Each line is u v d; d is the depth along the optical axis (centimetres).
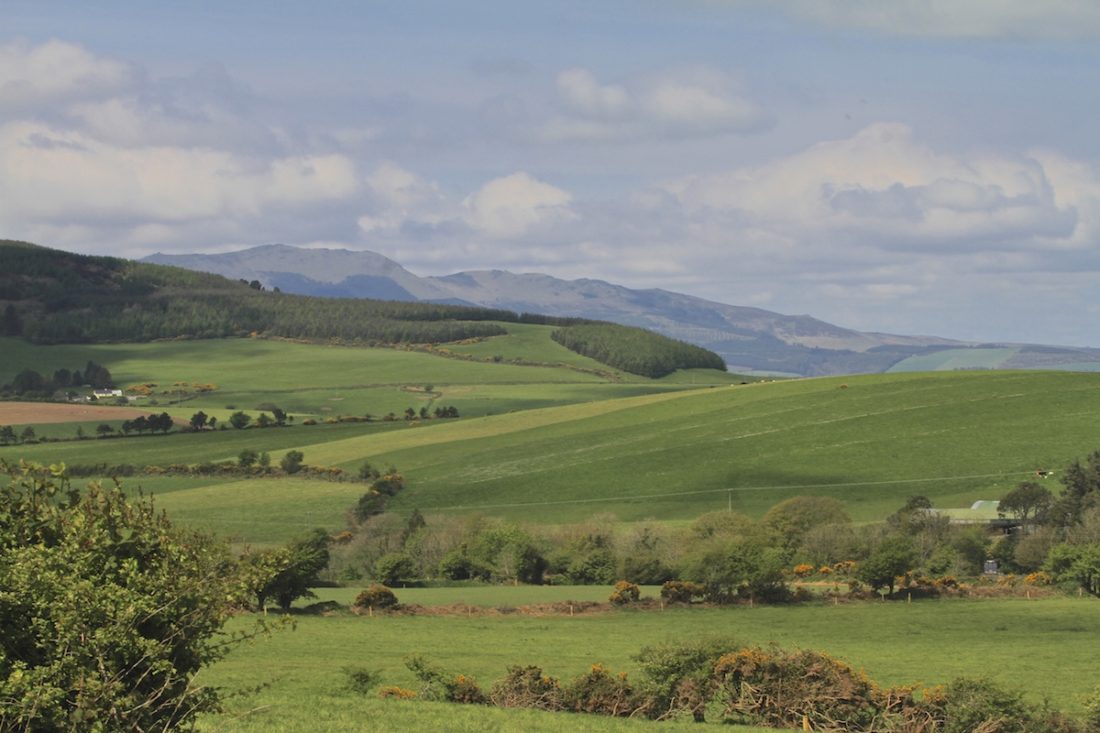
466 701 4975
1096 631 8806
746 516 13875
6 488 2219
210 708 2219
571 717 4616
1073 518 13275
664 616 9512
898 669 6981
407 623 8906
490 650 7525
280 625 2311
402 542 13050
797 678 4725
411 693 4984
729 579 10150
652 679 4962
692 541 12862
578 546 12512
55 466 2264
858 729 4531
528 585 11612
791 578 12138
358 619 9038
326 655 6950
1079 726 4481
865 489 16150
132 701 2073
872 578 10450
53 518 2205
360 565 12462
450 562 12144
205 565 2236
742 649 4991
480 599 10281
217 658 2239
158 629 2159
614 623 9144
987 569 12406
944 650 7894
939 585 10775
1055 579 11200
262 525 14638
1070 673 6894
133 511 2256
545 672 6419
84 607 2041
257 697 4578
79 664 2038
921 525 13288
